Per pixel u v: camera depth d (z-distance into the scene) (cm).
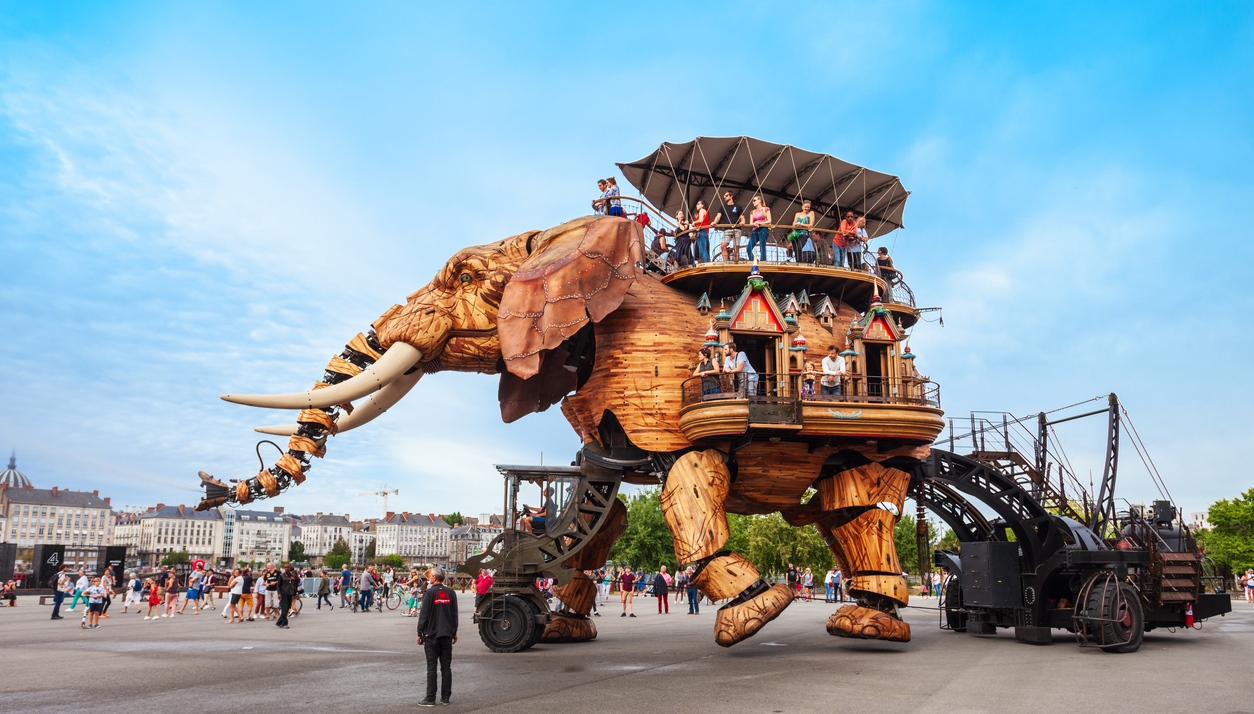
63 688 1074
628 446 1594
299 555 18350
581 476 1630
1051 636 1684
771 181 2027
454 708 925
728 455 1499
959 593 1934
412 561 19825
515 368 1422
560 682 1124
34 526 17012
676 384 1508
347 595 3294
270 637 1848
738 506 1692
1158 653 1481
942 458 1758
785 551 4938
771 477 1551
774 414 1404
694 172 1994
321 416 1565
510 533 1593
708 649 1559
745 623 1357
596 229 1516
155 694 1025
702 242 1680
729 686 1087
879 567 1558
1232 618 2412
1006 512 1702
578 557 1770
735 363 1444
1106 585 1520
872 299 1722
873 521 1577
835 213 2148
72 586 2936
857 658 1401
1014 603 1697
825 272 1642
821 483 1630
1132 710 912
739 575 1400
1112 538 1772
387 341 1555
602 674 1205
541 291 1455
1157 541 1711
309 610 3011
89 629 2094
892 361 1578
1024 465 1939
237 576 2406
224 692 1039
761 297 1531
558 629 1705
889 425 1462
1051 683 1110
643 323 1543
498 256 1602
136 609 3000
